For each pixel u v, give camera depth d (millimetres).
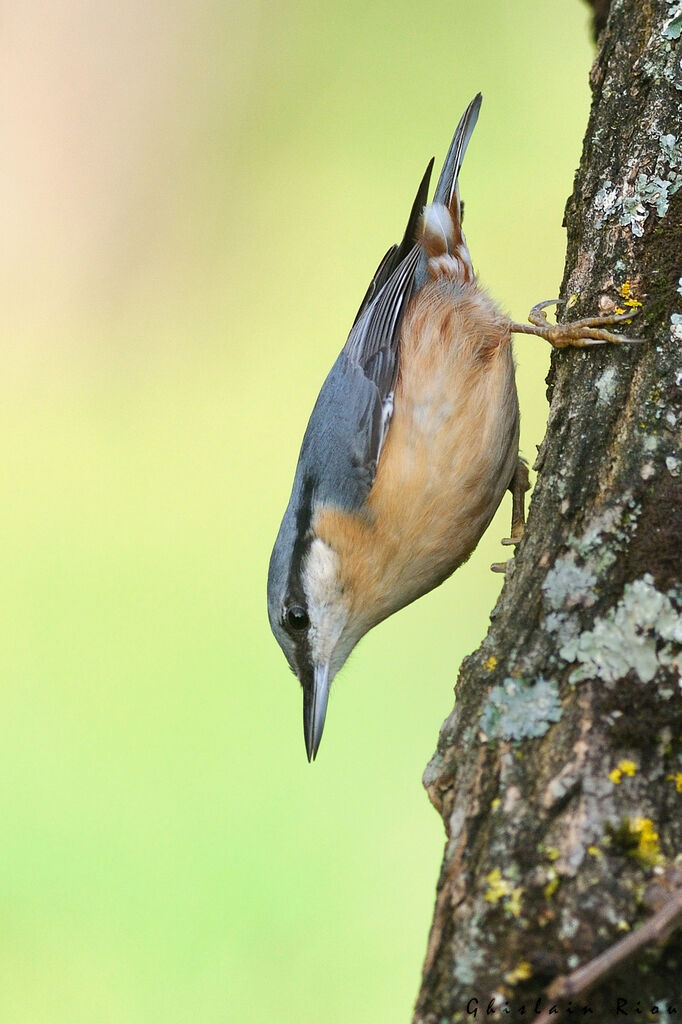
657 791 4848
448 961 4707
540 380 13070
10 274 16406
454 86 14789
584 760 4980
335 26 15547
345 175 15266
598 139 7195
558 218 13711
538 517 6086
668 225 6664
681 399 6066
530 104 14266
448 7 14953
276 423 15016
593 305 6676
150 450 15344
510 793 5031
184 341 15766
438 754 5457
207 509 14719
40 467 15352
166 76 16734
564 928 4566
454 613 12398
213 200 16094
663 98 6973
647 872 4625
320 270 15320
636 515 5695
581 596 5520
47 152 16734
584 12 14203
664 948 4457
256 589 13883
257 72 16078
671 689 5098
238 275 15789
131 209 16578
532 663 5414
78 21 17047
